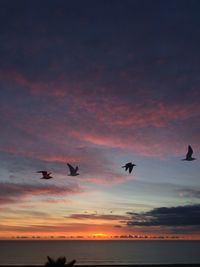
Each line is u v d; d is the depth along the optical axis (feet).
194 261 288.10
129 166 71.67
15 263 258.37
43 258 312.50
